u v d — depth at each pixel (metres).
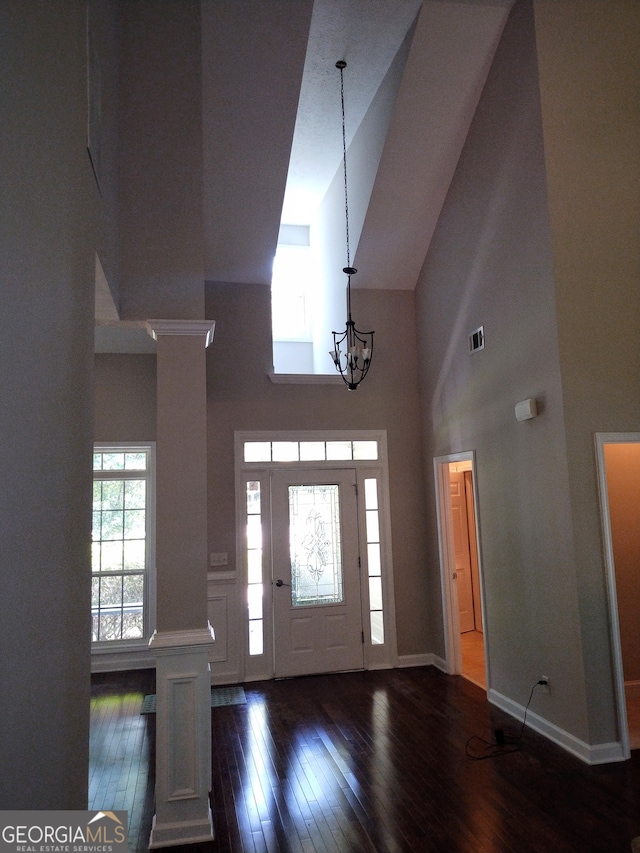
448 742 3.78
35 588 1.09
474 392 4.77
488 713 4.26
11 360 0.93
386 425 5.83
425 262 5.74
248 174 4.63
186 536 2.95
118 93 3.15
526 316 4.02
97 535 5.80
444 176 5.11
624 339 3.79
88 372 1.80
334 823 2.90
